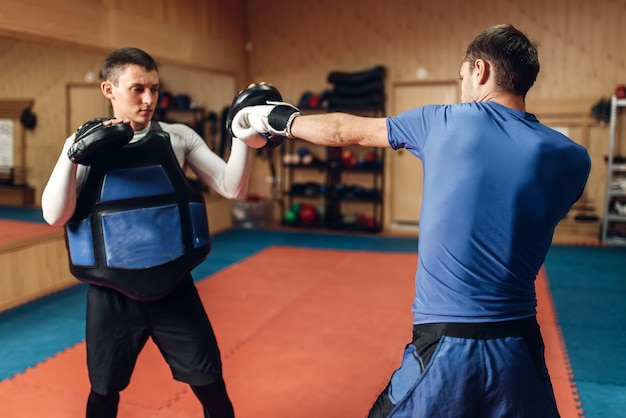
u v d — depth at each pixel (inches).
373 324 144.6
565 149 49.6
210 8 272.7
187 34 254.1
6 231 223.9
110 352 67.2
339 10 293.3
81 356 125.0
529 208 48.1
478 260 48.1
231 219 304.8
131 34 216.5
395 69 287.1
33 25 172.1
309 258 225.8
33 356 125.3
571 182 50.2
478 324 47.7
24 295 173.5
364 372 114.5
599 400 103.3
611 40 258.2
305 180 309.3
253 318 149.4
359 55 292.5
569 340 135.5
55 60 309.0
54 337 138.1
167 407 99.6
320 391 105.8
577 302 167.3
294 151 309.9
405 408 48.8
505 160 47.9
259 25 307.9
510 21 269.0
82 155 58.8
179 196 68.2
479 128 48.9
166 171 67.8
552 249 246.2
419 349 49.2
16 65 315.6
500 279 48.2
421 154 51.9
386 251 241.1
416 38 282.4
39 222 255.0
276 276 195.9
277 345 129.6
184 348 68.4
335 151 292.4
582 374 115.3
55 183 61.1
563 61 264.4
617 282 190.7
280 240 265.6
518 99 51.7
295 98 306.2
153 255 65.8
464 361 47.3
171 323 68.1
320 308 158.6
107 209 64.9
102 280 65.0
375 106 277.7
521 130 49.0
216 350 70.3
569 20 261.6
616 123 260.8
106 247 64.8
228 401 71.7
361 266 212.1
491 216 47.9
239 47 302.2
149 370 115.6
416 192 293.4
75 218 65.4
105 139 58.6
